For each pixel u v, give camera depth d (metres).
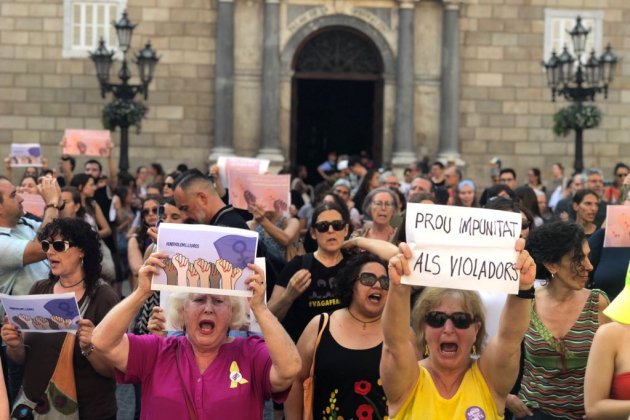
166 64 30.14
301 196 20.31
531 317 7.91
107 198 18.42
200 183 10.01
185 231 6.45
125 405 12.68
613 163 31.19
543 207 19.48
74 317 7.62
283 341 6.48
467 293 6.43
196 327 6.63
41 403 7.98
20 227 10.43
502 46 30.77
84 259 8.28
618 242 9.78
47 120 30.11
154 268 6.44
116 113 25.70
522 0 30.72
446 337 6.34
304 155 35.41
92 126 30.16
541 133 30.94
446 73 30.14
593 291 7.94
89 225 8.34
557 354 7.81
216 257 6.46
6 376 9.30
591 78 26.98
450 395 6.43
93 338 6.51
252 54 29.89
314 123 35.31
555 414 7.88
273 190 12.05
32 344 8.00
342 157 28.53
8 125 30.02
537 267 8.27
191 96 30.23
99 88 30.12
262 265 6.86
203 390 6.61
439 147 30.42
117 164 30.27
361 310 7.62
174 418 6.60
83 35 30.12
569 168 31.09
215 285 6.47
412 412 6.38
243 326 7.11
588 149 31.19
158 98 30.20
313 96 35.25
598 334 6.93
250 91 29.94
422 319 6.55
